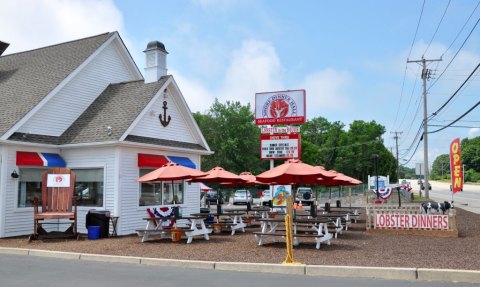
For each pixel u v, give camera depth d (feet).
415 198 147.02
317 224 47.29
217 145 176.04
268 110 77.71
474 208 113.09
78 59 65.51
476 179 444.96
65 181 53.11
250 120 186.19
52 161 57.72
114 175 56.34
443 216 51.42
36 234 50.11
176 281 28.40
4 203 52.70
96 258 38.24
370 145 288.92
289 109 76.54
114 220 55.21
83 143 57.31
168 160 64.13
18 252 42.78
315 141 316.40
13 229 53.67
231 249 41.27
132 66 74.02
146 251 40.81
